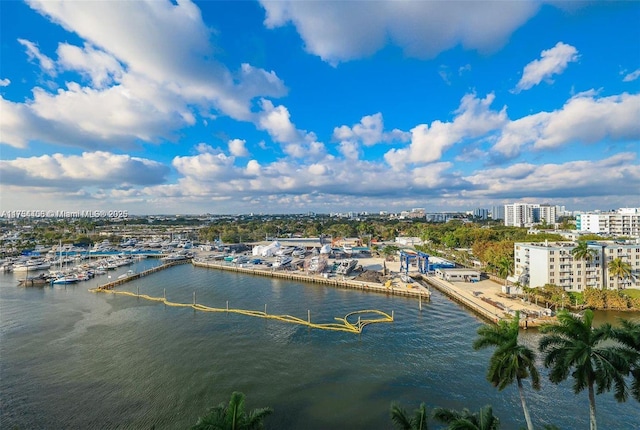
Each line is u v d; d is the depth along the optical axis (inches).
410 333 3238.2
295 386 2283.5
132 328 3420.3
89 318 3769.7
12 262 7608.3
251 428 1206.9
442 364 2581.2
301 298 4680.1
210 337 3166.8
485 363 2591.0
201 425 1206.3
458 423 1278.3
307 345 2967.5
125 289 5324.8
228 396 2167.8
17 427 1881.2
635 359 1222.9
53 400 2130.9
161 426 1887.3
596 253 4197.8
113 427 1879.9
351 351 2832.2
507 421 1899.6
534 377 1337.4
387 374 2434.8
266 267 7042.3
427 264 6018.7
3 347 2923.2
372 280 5546.3
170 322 3622.0
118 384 2313.0
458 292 4603.8
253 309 4119.1
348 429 1852.9
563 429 1831.9
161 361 2655.0
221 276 6545.3
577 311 3627.0
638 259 4276.6
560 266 4180.6
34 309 4153.5
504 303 3961.6
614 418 1919.3
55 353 2800.2
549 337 1341.0
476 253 6683.1
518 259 4756.4
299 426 1877.5
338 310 4047.7
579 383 1238.9
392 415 1462.8
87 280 6033.5
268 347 2925.7
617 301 3671.3
